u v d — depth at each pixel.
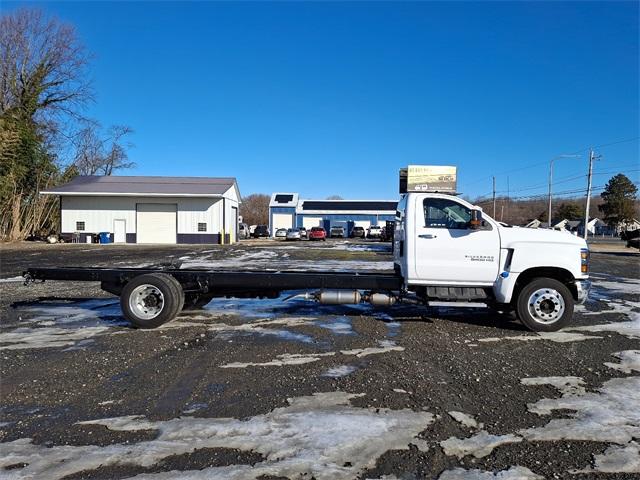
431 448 3.58
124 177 45.66
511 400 4.53
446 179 9.45
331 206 74.69
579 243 7.31
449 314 8.74
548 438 3.74
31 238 37.75
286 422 4.03
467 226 7.48
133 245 35.94
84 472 3.22
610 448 3.59
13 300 10.25
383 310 9.10
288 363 5.69
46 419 4.11
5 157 34.97
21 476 3.17
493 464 3.35
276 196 78.38
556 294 7.24
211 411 4.27
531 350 6.28
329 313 8.81
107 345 6.52
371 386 4.89
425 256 7.49
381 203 75.25
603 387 4.88
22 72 39.84
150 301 7.58
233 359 5.86
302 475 3.19
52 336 7.02
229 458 3.42
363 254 25.58
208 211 39.72
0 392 4.75
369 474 3.21
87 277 8.16
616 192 91.69
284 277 7.97
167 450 3.54
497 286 7.38
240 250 29.56
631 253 34.56
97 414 4.22
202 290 8.09
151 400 4.54
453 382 5.03
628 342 6.71
